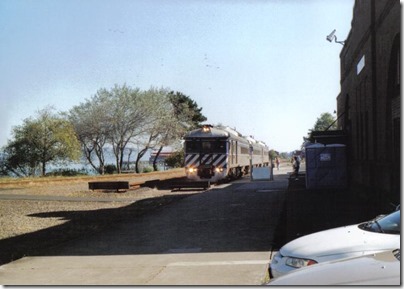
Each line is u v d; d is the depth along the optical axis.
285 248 6.20
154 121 59.34
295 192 22.12
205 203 18.75
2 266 8.79
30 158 48.31
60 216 16.98
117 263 8.64
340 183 22.67
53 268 8.45
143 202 21.23
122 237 11.59
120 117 57.03
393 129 14.40
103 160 57.81
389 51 14.07
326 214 13.74
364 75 19.11
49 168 50.56
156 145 60.81
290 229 11.41
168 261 8.61
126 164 65.50
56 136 48.81
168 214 15.86
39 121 49.00
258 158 54.97
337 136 25.77
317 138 26.12
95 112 56.72
